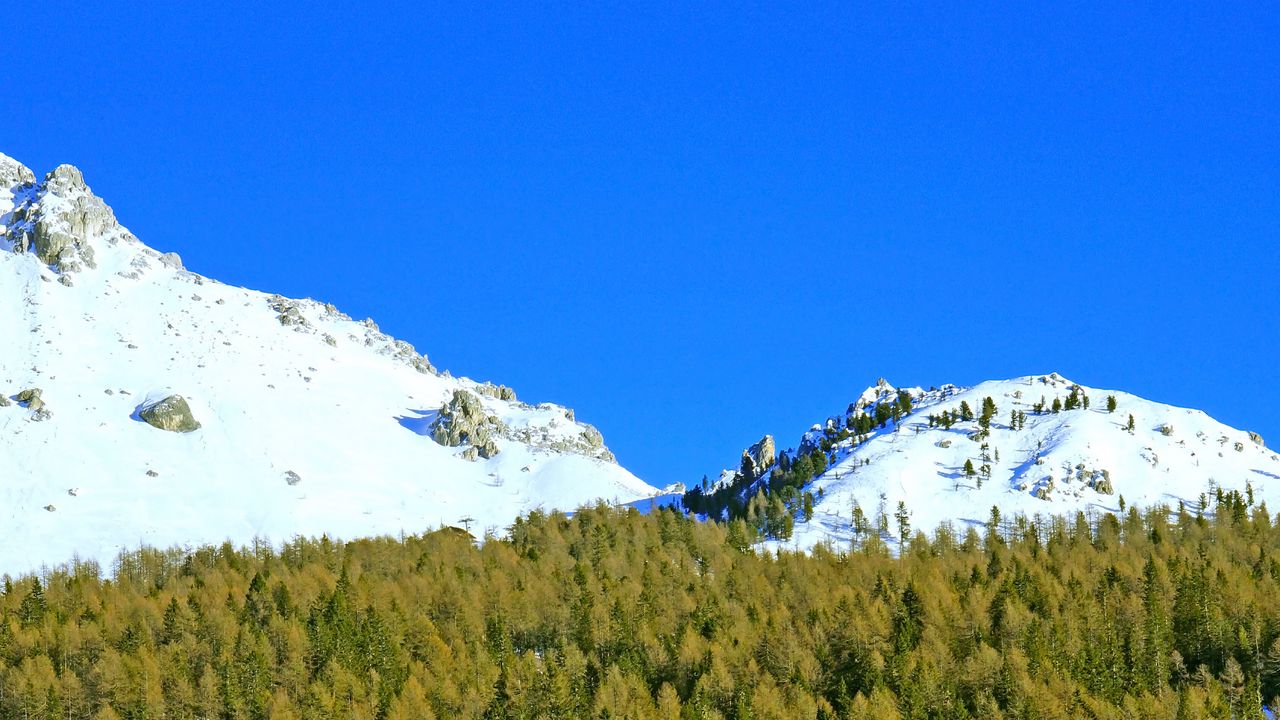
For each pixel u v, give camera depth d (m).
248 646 153.12
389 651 153.38
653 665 152.25
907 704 136.12
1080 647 151.88
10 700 142.00
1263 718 135.75
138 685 142.88
